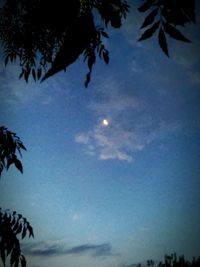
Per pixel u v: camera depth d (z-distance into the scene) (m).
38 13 0.40
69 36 0.38
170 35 0.60
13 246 2.58
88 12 0.41
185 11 0.57
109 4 0.58
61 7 0.39
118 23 0.59
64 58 0.37
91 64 0.60
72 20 0.40
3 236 2.56
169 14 0.60
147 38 0.62
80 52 0.38
